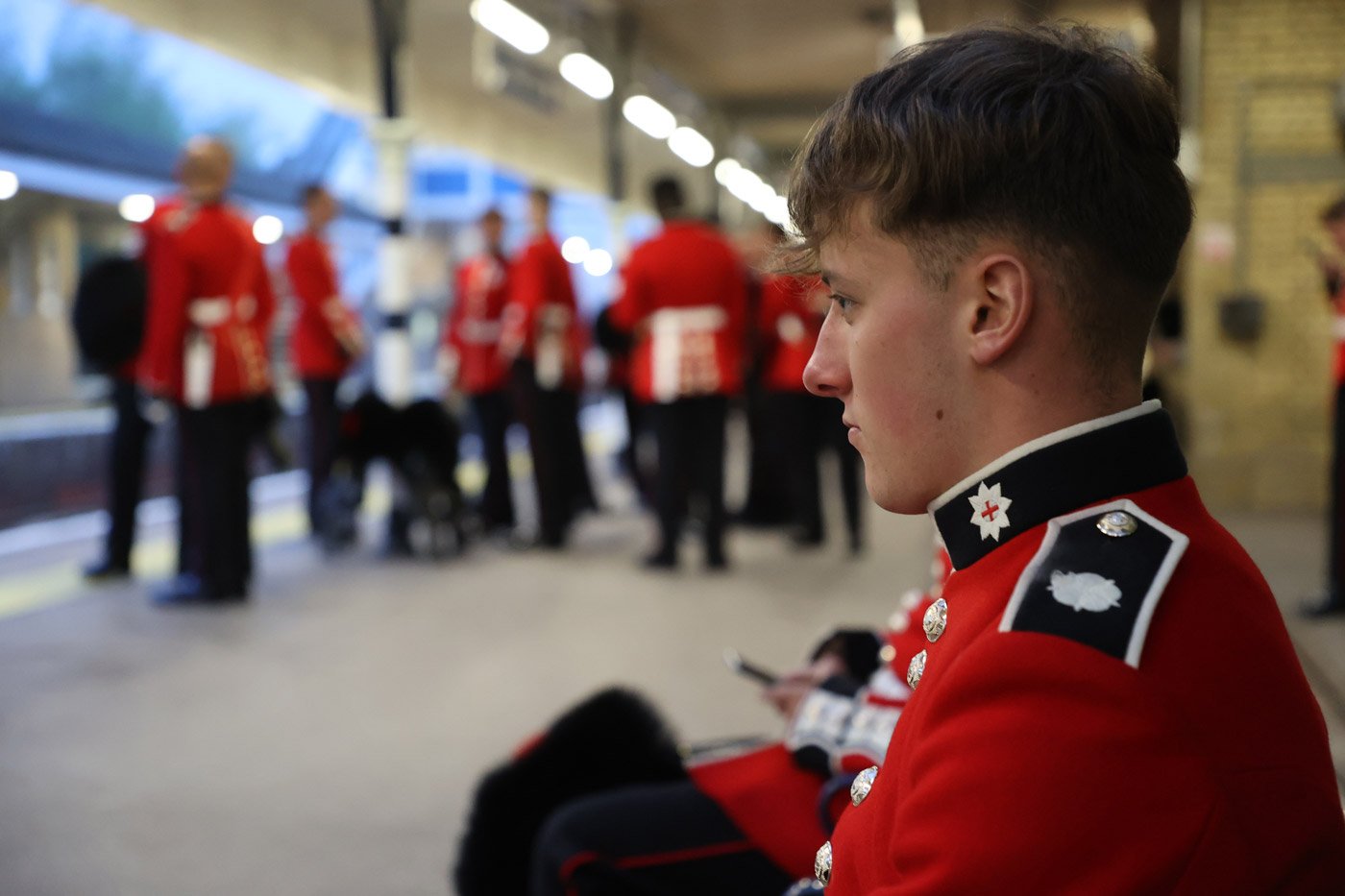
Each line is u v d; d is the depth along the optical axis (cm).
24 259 661
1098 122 57
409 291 694
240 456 472
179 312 454
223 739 313
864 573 540
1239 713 54
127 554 517
